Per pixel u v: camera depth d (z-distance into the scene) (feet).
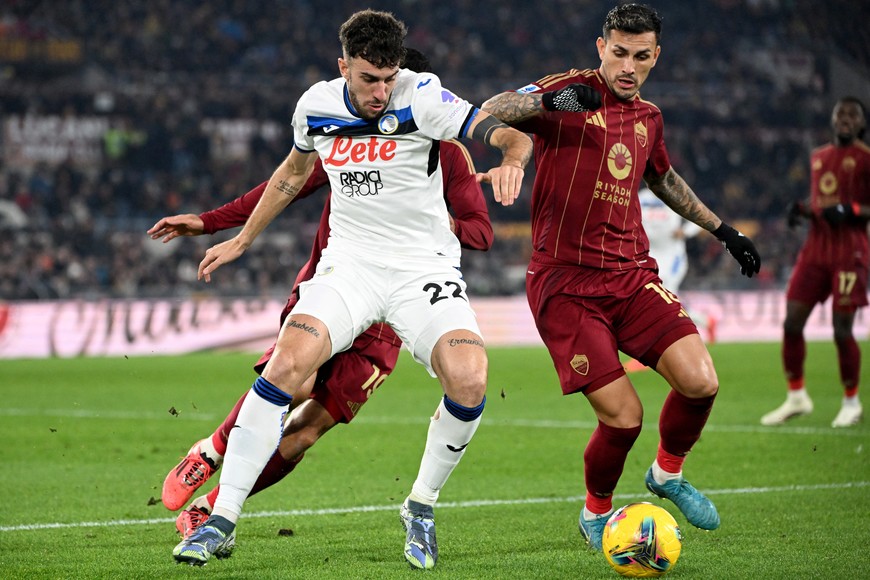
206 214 65.82
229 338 263.90
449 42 431.02
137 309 258.98
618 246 61.93
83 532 66.90
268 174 380.99
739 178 395.96
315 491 82.53
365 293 56.44
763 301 295.28
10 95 363.56
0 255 301.63
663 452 61.62
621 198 61.67
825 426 119.03
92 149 367.86
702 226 67.82
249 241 61.16
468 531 66.44
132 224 347.15
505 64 429.38
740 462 93.91
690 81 429.79
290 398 53.78
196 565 51.70
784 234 372.79
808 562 56.08
